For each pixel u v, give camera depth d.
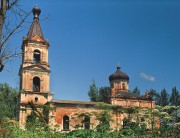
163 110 22.55
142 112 25.23
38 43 53.50
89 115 32.41
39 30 54.81
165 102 82.31
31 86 51.56
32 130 15.46
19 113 49.72
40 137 14.84
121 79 67.75
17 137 13.80
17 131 14.94
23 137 14.25
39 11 56.44
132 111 28.62
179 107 20.62
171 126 17.08
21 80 52.88
